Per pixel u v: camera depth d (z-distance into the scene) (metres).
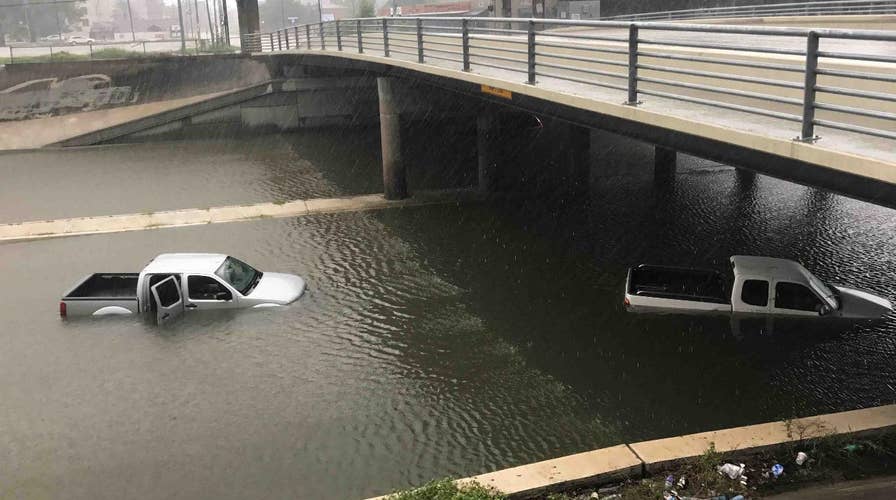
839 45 16.03
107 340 15.14
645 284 15.79
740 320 14.34
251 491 10.27
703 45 11.01
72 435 11.80
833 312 14.01
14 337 15.38
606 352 13.81
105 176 33.91
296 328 15.45
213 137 46.06
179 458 11.09
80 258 20.88
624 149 32.81
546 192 26.47
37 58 58.91
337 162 35.44
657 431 11.29
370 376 13.37
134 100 45.69
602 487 8.88
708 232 21.55
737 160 10.04
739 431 9.49
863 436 9.29
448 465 10.70
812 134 8.08
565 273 18.41
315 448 11.23
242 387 13.10
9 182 33.09
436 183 28.34
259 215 24.72
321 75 46.44
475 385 12.91
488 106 25.83
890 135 6.95
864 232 20.92
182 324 15.71
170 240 22.33
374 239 21.81
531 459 10.77
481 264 19.30
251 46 58.41
